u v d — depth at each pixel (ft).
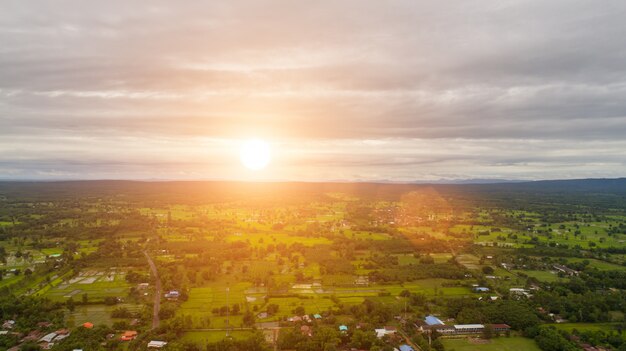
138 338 621.31
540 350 617.21
